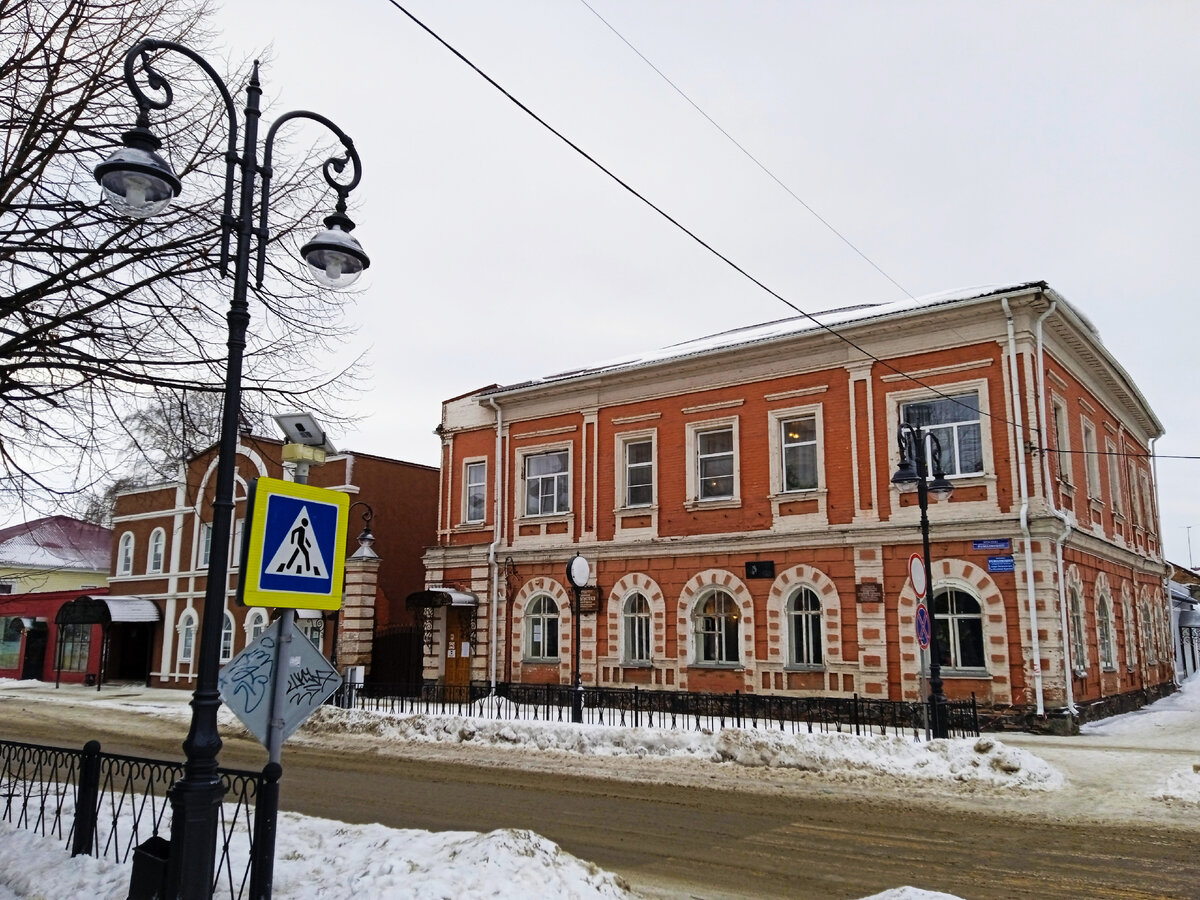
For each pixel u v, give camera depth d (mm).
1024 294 18531
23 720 22969
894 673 19219
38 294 10266
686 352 23359
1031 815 10523
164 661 34562
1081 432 22062
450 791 12289
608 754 15508
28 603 40875
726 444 22938
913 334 20078
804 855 8547
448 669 26891
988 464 18766
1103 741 16125
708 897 7129
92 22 10727
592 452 25094
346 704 21594
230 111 7230
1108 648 21562
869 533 19859
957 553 18781
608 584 23984
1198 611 38438
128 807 9758
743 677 21250
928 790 12195
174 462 12219
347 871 6859
